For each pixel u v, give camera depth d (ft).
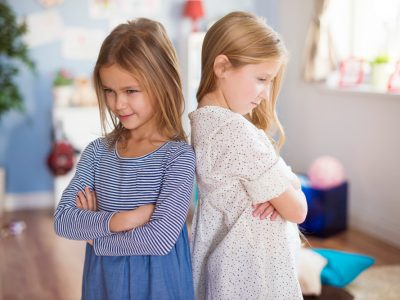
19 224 11.62
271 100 4.24
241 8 14.32
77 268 9.18
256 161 3.66
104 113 3.92
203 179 3.87
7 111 12.64
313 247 10.16
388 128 10.27
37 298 7.92
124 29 3.68
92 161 4.02
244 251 3.82
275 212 3.84
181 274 3.73
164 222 3.50
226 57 3.72
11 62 13.10
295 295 3.88
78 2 13.37
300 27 13.20
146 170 3.71
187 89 12.89
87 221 3.59
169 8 13.84
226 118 3.74
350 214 11.56
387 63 10.71
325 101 12.35
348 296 7.54
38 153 13.69
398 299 7.61
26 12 13.09
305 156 13.41
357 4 12.00
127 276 3.63
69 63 13.51
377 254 9.66
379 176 10.63
